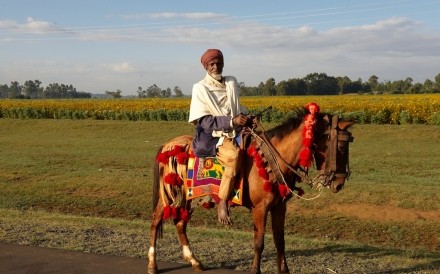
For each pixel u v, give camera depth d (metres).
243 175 5.88
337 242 8.70
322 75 89.62
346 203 12.80
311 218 12.08
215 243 8.07
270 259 7.25
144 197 14.49
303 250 7.75
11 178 17.23
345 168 5.53
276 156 5.71
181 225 6.83
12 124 37.47
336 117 5.54
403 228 11.21
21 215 10.49
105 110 39.31
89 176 16.97
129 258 7.12
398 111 28.02
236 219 12.13
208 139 6.07
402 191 13.31
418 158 19.11
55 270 6.60
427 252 8.34
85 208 13.80
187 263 6.93
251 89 91.19
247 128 5.91
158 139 28.97
